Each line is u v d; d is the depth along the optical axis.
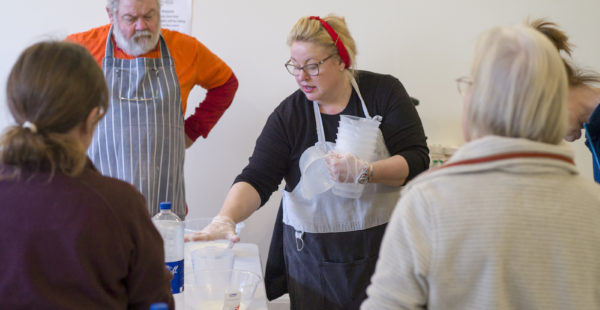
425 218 0.91
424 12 2.72
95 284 0.91
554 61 0.90
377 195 1.87
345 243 1.89
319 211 1.89
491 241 0.88
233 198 1.84
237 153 2.75
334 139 1.89
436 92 2.77
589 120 1.61
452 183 0.92
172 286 1.47
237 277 1.51
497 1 2.74
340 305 1.89
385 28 2.71
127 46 1.94
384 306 0.93
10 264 0.88
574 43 2.80
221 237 1.59
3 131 0.90
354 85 1.88
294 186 1.94
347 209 1.87
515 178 0.90
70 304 0.89
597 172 1.69
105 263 0.92
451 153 2.72
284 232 2.04
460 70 2.75
